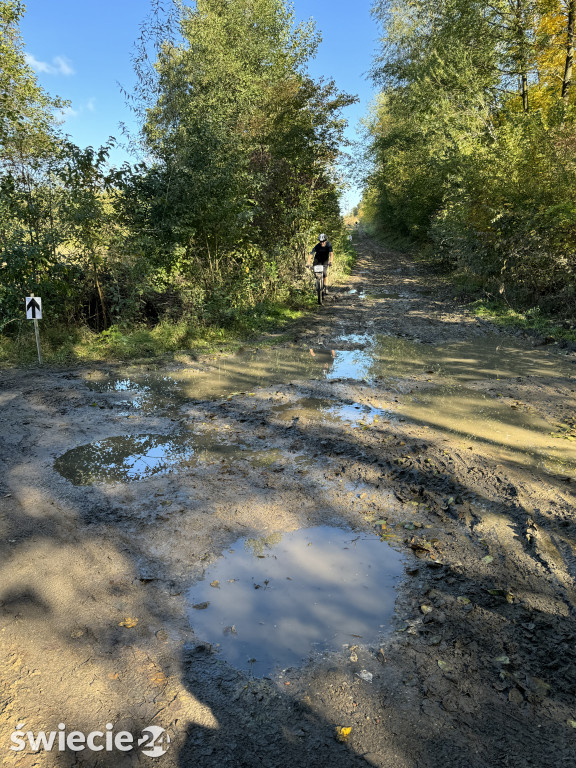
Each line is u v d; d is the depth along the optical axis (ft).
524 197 42.24
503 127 46.60
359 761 6.64
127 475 14.71
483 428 17.95
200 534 11.82
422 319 40.24
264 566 10.71
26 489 13.80
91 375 25.71
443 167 56.03
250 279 41.29
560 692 7.68
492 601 9.61
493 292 46.19
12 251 29.71
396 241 143.33
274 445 16.84
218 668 8.13
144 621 9.11
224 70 46.34
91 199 32.42
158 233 36.06
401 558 10.99
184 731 7.08
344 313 44.14
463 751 6.78
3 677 7.84
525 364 26.61
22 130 34.88
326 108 55.52
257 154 50.83
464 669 8.09
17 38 41.75
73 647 8.46
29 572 10.36
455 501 13.11
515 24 56.39
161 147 38.06
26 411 20.02
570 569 10.50
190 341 32.78
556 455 15.75
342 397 21.63
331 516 12.62
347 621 9.16
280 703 7.51
